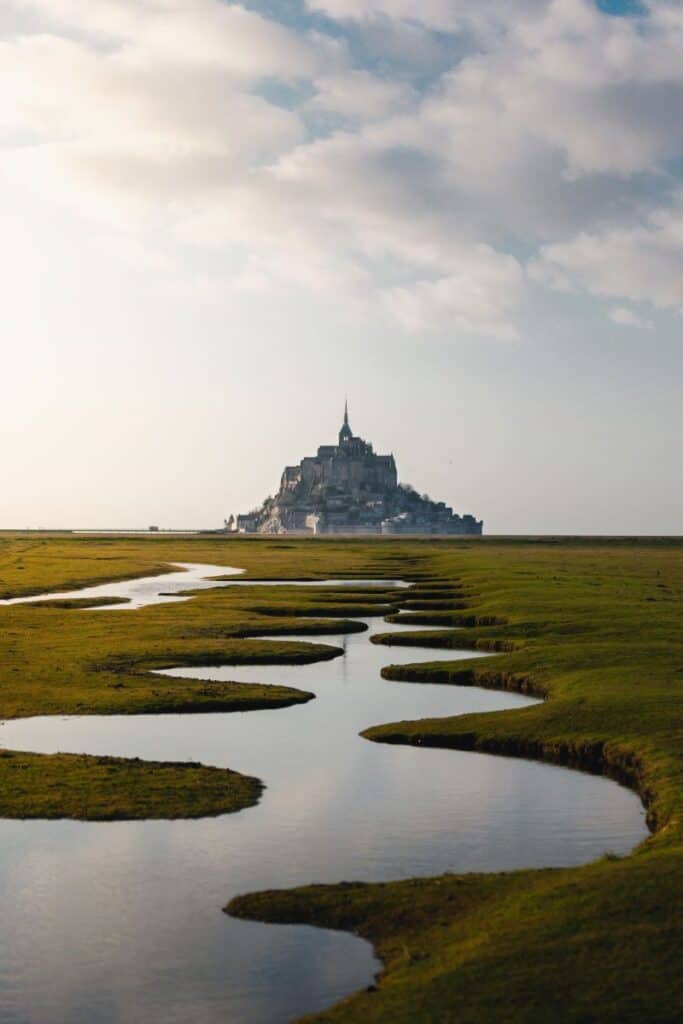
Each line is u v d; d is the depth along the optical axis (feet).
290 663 202.18
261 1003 64.90
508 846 93.71
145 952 72.08
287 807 105.40
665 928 67.05
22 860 89.51
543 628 235.81
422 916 75.61
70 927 76.13
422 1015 59.21
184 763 120.98
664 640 212.43
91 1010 64.28
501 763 124.06
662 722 132.87
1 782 111.04
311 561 632.38
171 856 90.68
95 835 95.81
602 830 98.12
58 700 159.74
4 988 67.05
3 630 240.12
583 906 71.61
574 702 147.13
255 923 76.38
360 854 91.61
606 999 59.21
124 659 199.41
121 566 561.43
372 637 234.38
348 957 70.69
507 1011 58.70
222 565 599.98
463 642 226.17
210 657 203.31
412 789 112.47
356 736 138.51
